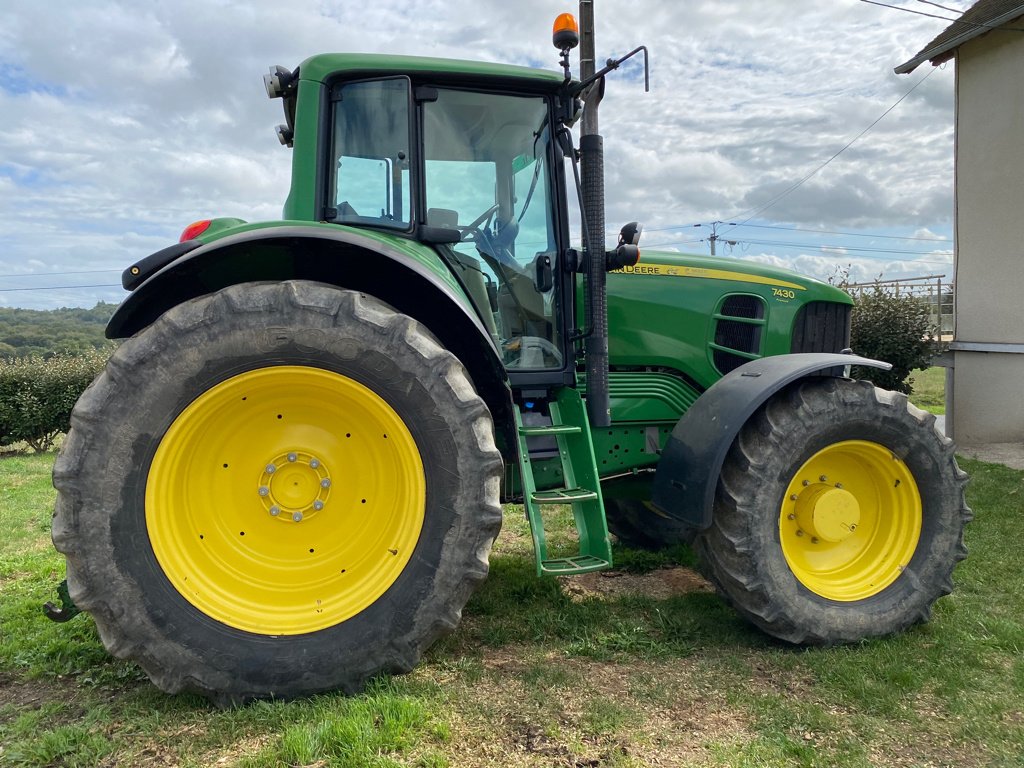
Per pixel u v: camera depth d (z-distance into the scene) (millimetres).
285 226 2568
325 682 2410
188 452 2449
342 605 2486
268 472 2537
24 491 7281
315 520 2580
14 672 2760
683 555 4227
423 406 2471
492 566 4141
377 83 3012
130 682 2621
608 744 2215
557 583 3770
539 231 3264
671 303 3637
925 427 3113
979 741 2254
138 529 2320
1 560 4480
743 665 2779
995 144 7871
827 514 3033
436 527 2467
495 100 3158
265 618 2445
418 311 2912
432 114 3090
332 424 2586
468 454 2475
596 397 3166
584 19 3502
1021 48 7551
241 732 2234
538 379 3236
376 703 2332
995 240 7945
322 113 2971
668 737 2262
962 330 8406
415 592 2453
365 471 2602
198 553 2473
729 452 2992
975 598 3500
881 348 9383
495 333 3207
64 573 4148
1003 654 2875
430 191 3092
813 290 3850
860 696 2529
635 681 2637
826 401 2990
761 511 2895
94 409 2291
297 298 2428
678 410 3625
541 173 3256
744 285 3746
